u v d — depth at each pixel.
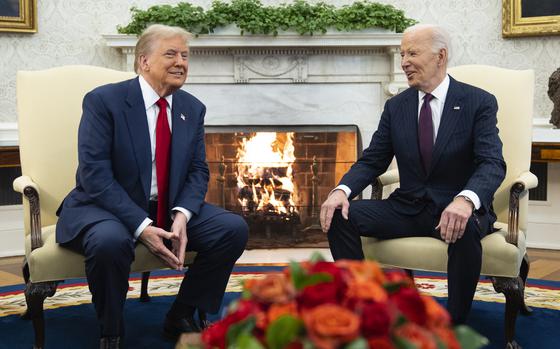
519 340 2.82
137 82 2.67
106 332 2.45
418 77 2.76
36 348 2.60
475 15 5.18
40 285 2.53
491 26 5.16
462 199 2.51
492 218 2.67
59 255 2.51
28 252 2.71
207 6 5.24
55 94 3.00
